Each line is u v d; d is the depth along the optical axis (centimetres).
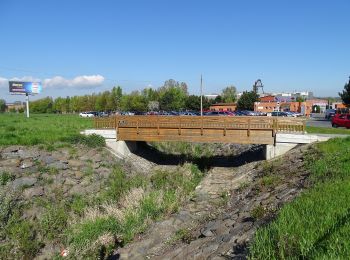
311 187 1287
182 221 1689
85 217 1739
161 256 1263
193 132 2886
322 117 7062
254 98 9506
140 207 1823
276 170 2138
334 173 1407
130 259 1340
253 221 1194
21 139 2552
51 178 2089
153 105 9381
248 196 1789
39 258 1468
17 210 1684
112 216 1708
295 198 1173
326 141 2372
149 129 2995
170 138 2947
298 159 2156
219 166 2970
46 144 2577
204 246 1170
